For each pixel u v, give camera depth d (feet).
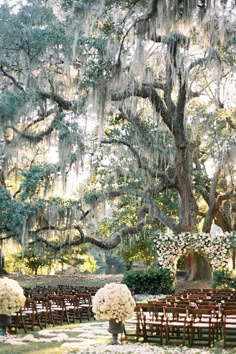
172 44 72.69
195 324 35.50
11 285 38.19
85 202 81.00
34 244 78.33
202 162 97.09
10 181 99.04
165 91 79.30
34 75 78.59
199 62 79.10
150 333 38.19
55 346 33.91
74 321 45.93
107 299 34.42
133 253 95.86
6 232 75.87
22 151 81.41
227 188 94.07
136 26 68.74
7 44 74.90
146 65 76.18
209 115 85.10
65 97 79.20
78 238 82.33
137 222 89.35
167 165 85.76
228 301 41.16
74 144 75.46
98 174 87.45
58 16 81.82
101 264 161.27
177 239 71.00
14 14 74.95
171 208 96.89
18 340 36.17
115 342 34.96
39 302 46.85
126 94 75.20
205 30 69.36
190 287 80.33
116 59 72.08
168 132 85.15
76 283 85.66
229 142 80.84
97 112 72.59
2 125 71.41
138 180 86.33
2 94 72.54
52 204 76.54
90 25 69.92
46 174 78.69
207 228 90.94
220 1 65.92
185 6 65.00
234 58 78.13
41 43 72.49
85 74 72.43
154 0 66.28
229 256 71.00
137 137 83.56
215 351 32.35
